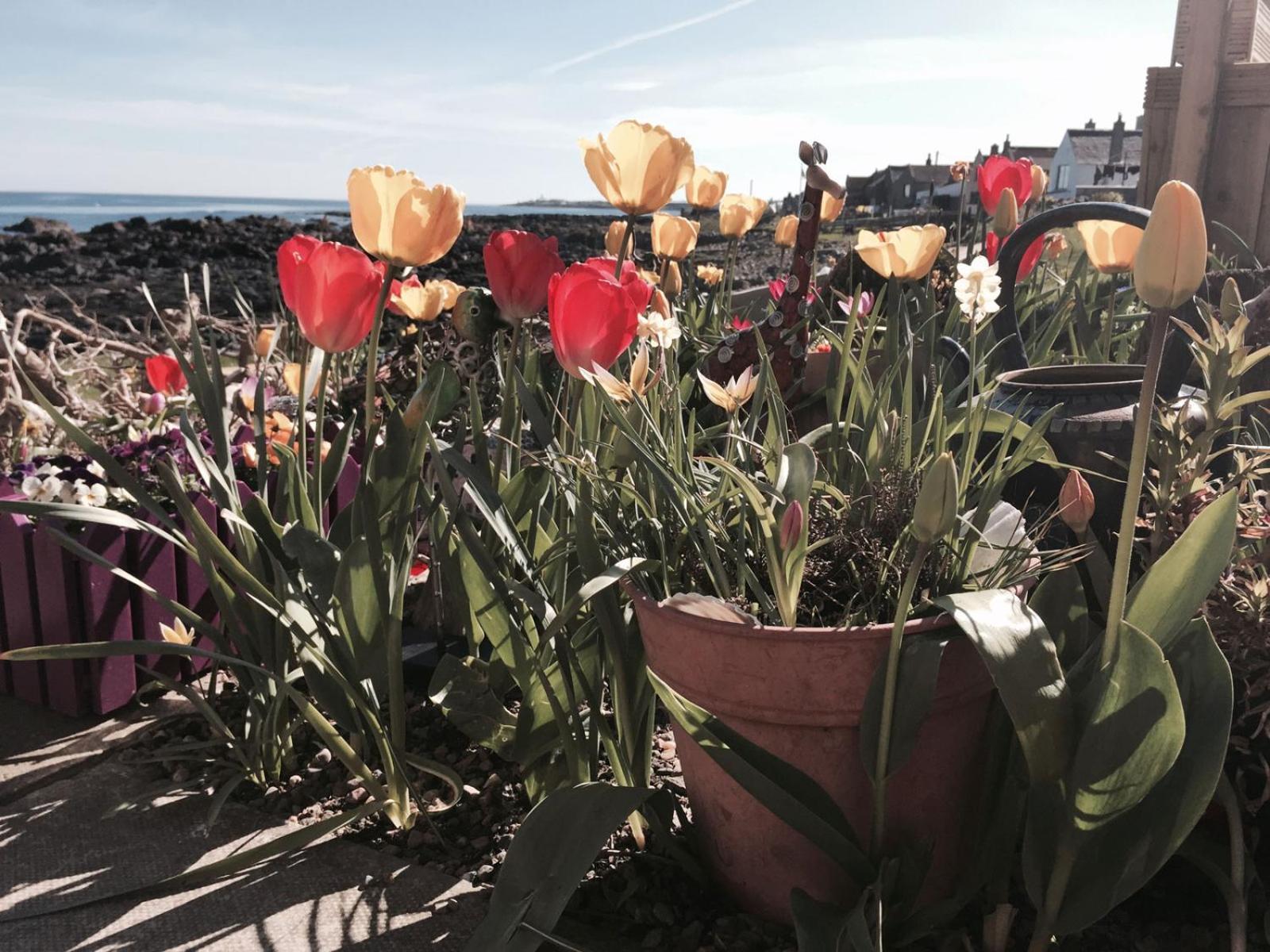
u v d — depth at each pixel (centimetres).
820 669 126
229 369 458
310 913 152
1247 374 226
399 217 160
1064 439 181
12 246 2680
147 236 2842
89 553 161
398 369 343
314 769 192
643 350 154
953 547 138
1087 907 120
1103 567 151
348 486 265
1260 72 359
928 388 203
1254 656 139
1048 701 114
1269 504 149
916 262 204
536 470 176
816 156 224
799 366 238
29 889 158
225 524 234
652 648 141
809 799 132
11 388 330
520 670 158
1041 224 239
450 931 148
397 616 165
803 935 125
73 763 198
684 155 176
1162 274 105
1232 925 126
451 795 182
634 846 165
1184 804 113
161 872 162
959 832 144
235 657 170
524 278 176
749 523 149
